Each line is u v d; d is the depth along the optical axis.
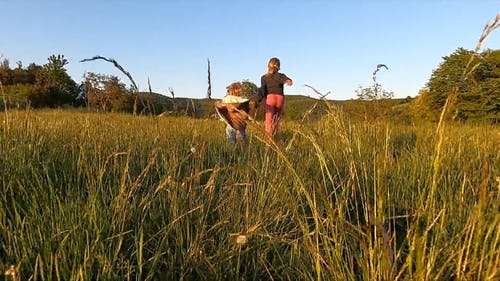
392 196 2.59
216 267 2.24
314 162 3.03
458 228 1.97
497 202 1.74
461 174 2.95
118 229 2.31
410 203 2.64
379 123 3.54
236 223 2.57
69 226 2.17
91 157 3.33
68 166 3.27
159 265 2.24
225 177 3.42
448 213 2.24
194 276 2.26
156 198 2.76
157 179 3.28
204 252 2.30
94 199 2.35
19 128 3.91
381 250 1.71
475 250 1.62
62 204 2.44
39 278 1.94
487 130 4.56
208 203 2.80
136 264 2.26
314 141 2.25
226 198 2.84
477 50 1.74
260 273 2.26
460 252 1.65
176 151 3.36
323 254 2.15
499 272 1.58
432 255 1.67
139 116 3.56
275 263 2.32
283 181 2.55
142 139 3.85
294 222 2.57
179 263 2.27
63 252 1.92
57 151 3.60
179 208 2.63
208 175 3.51
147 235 2.43
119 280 2.00
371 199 2.62
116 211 2.37
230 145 5.02
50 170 3.13
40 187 2.51
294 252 2.24
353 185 2.18
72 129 4.52
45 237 2.06
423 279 1.62
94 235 2.18
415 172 2.93
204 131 4.50
